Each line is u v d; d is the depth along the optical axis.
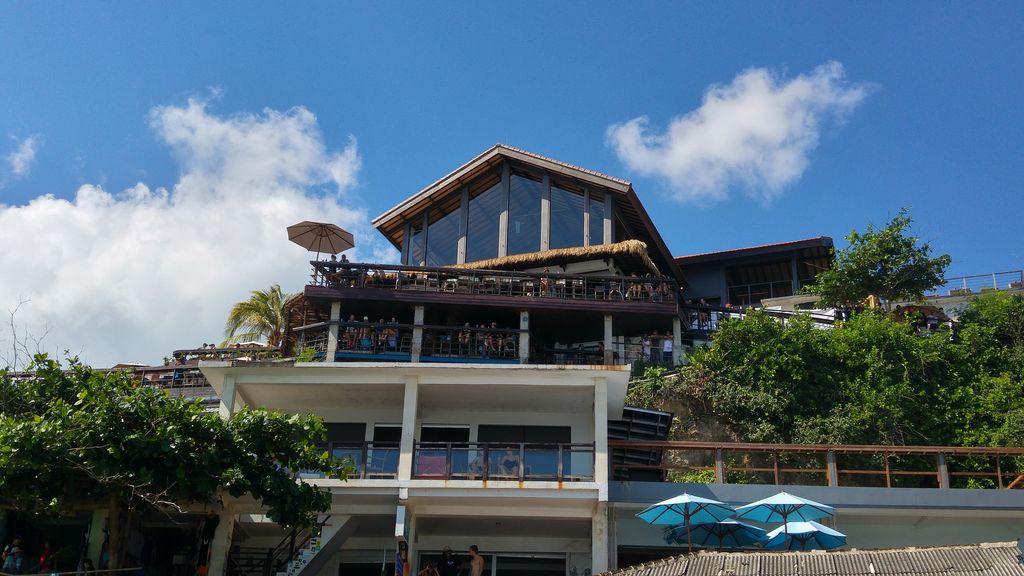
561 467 21.53
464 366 22.20
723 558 15.02
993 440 28.00
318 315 33.88
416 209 39.44
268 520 22.64
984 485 26.55
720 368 30.59
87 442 17.16
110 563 18.03
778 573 14.48
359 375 22.61
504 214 37.69
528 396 23.44
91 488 18.00
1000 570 13.65
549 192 37.31
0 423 17.00
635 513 22.30
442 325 32.72
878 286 35.28
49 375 19.03
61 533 21.67
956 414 29.19
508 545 24.05
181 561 22.28
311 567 21.62
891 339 30.53
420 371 22.41
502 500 21.47
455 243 38.53
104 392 18.30
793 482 27.41
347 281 32.25
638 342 32.78
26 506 17.80
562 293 32.59
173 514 21.36
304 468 19.31
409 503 21.53
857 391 29.48
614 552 21.25
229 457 18.42
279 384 22.97
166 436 17.73
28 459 16.61
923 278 35.16
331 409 24.86
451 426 24.56
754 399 29.31
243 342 41.62
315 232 31.91
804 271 43.22
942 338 31.27
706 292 42.81
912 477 27.08
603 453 21.45
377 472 21.64
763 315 31.61
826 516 20.66
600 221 36.34
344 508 21.83
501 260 35.28
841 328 31.55
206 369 22.64
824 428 28.47
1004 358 31.06
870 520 22.61
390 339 31.33
